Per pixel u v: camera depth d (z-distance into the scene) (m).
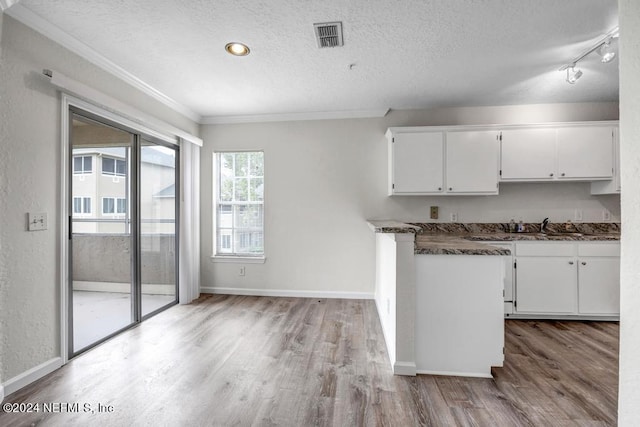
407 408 1.76
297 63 2.65
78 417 1.68
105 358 2.33
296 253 4.02
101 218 2.62
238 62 2.63
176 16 2.01
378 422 1.65
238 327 2.95
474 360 2.10
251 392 1.91
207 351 2.45
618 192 3.28
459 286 2.11
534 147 3.37
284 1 1.88
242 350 2.47
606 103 3.56
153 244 3.30
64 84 2.12
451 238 2.89
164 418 1.68
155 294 3.34
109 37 2.25
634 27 0.75
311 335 2.77
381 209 3.88
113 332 2.75
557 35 2.23
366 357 2.36
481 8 1.94
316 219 3.98
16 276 1.92
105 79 2.60
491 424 1.63
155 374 2.11
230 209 4.18
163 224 3.46
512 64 2.68
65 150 2.22
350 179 3.93
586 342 2.67
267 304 3.68
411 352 2.11
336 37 2.27
